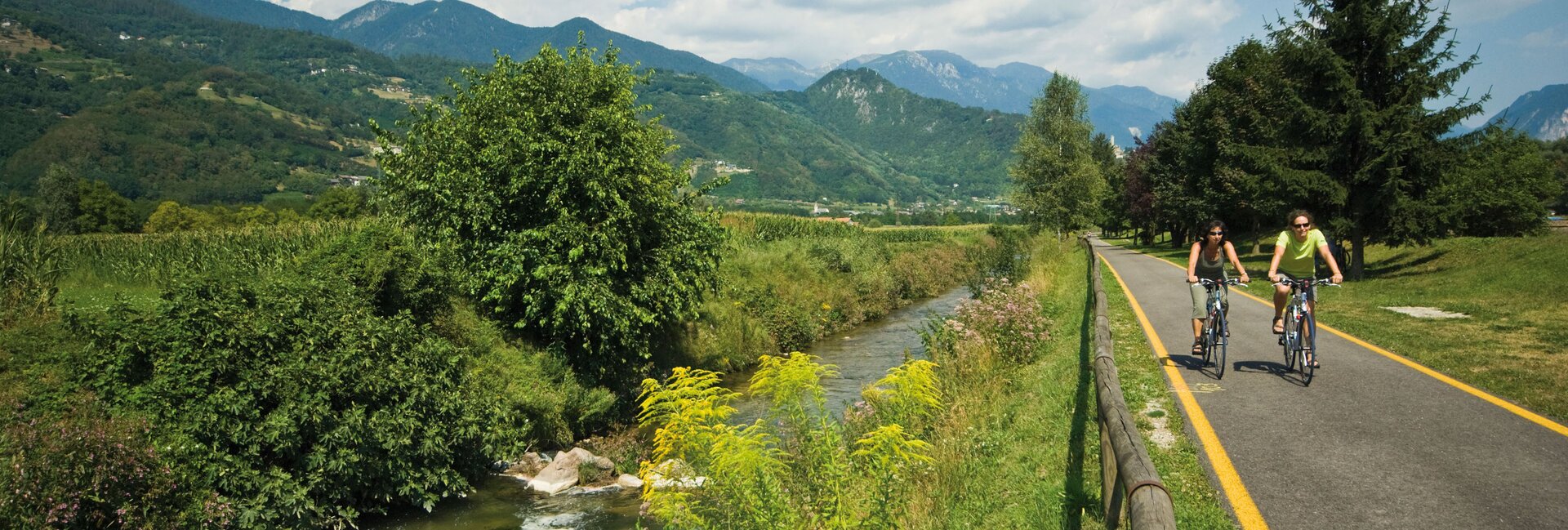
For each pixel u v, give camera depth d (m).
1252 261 35.41
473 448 11.71
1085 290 21.36
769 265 28.27
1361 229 22.41
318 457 9.73
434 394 11.18
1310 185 21.95
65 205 79.94
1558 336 10.30
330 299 11.36
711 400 5.57
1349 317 13.34
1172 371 9.46
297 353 10.19
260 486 9.23
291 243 19.75
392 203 17.09
